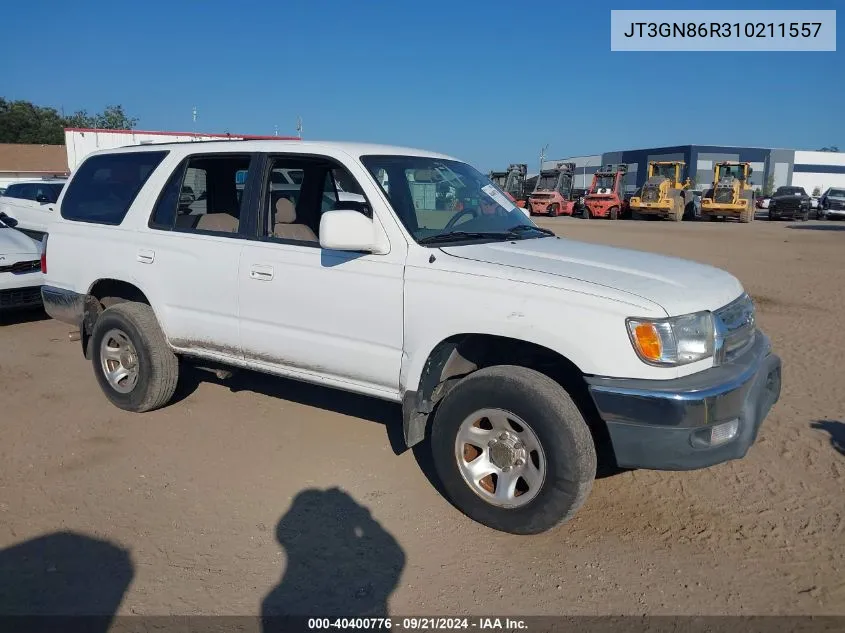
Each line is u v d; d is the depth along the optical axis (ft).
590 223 112.98
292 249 14.12
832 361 22.86
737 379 11.22
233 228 16.19
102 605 10.25
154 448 15.65
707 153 196.95
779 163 209.26
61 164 160.56
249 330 14.89
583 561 11.51
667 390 10.67
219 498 13.46
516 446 11.89
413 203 13.78
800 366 22.24
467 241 13.60
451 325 12.05
